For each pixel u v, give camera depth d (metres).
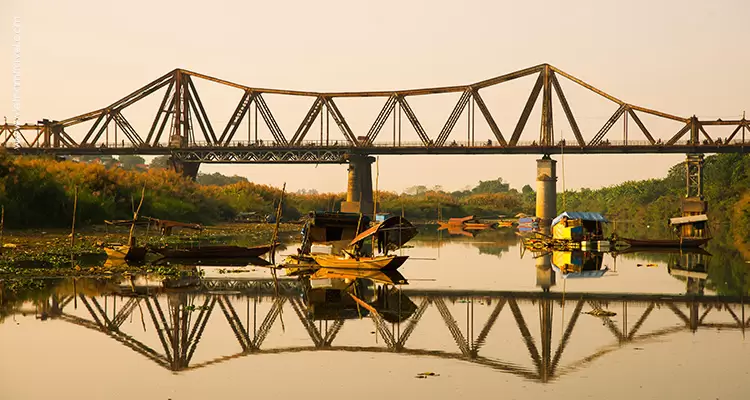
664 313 25.56
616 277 36.88
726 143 103.88
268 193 122.81
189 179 109.88
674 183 159.00
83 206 65.50
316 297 29.11
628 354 19.16
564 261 46.66
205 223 91.56
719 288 32.38
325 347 20.06
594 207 164.62
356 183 115.69
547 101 110.75
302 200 132.75
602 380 16.53
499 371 17.41
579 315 25.14
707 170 147.12
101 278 33.19
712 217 107.25
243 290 30.81
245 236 70.69
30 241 49.78
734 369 17.48
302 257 42.78
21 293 28.36
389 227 40.81
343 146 115.62
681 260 47.22
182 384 16.27
